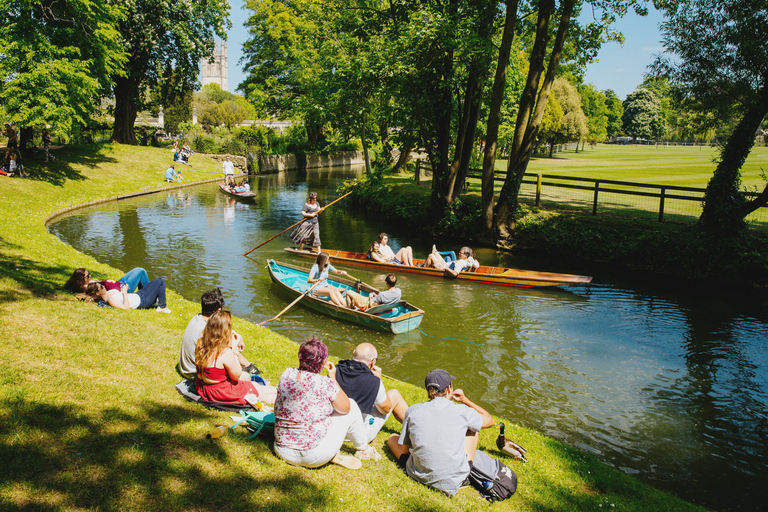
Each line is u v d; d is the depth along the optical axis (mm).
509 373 7988
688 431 6539
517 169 16453
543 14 14969
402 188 24719
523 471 4727
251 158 40062
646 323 10164
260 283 11992
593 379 7859
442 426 3945
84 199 22203
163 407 4520
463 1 15789
